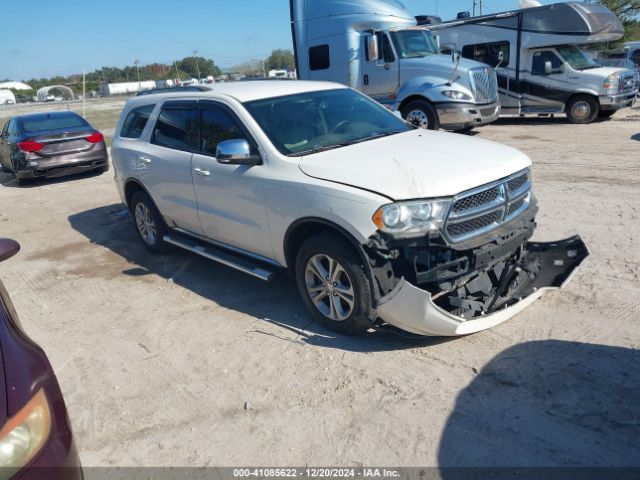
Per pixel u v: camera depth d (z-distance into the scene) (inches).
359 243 146.9
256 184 175.3
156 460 122.2
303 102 199.0
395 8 537.0
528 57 592.7
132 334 181.2
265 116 186.9
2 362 91.9
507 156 168.6
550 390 132.3
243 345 167.0
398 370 146.6
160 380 152.9
